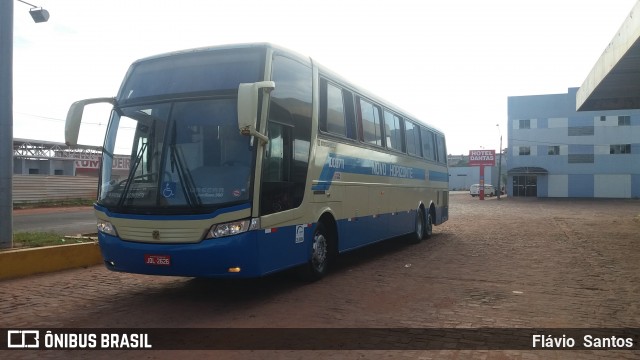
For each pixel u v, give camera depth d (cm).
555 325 596
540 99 5984
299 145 755
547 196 5956
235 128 650
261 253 646
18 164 4009
